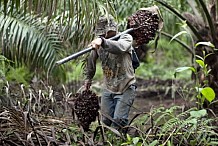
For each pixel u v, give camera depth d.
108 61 5.39
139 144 4.64
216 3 7.56
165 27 9.20
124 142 4.91
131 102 5.41
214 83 7.33
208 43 5.28
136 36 5.35
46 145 4.78
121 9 7.87
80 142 4.74
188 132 4.83
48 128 5.02
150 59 16.39
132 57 5.52
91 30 4.92
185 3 8.62
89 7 4.83
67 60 4.66
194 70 5.32
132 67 5.41
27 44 7.15
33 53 7.21
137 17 5.33
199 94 5.23
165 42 14.91
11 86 6.59
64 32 6.34
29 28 7.20
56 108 5.91
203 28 7.55
